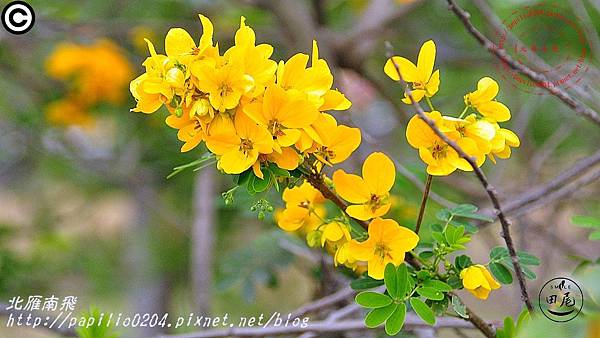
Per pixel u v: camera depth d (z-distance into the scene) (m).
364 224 0.87
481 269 0.85
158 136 1.82
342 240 0.88
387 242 0.85
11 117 1.89
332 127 0.85
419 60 0.85
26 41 1.71
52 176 2.11
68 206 2.32
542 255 1.31
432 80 0.85
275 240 1.23
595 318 0.80
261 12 1.69
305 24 1.49
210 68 0.83
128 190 1.99
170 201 2.02
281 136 0.83
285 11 1.48
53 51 1.91
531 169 1.46
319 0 1.62
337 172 0.85
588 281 0.81
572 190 1.12
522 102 1.76
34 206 2.13
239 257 1.23
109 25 1.70
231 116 0.84
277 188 0.84
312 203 0.89
